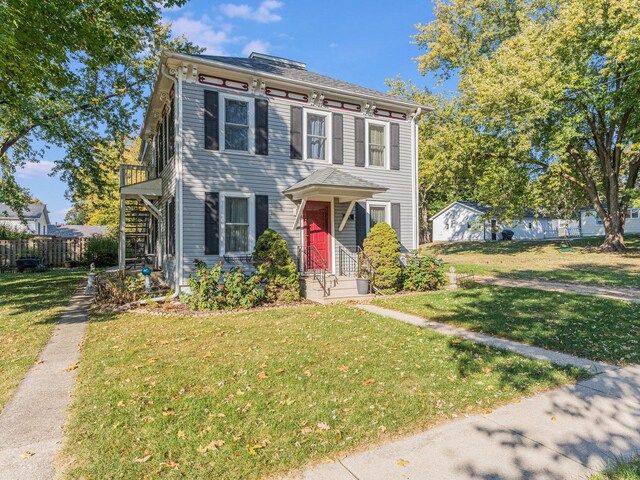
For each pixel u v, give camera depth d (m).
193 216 10.21
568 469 2.69
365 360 5.01
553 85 16.39
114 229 28.47
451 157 20.41
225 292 9.12
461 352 5.32
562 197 25.25
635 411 3.57
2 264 21.41
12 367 4.99
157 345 5.85
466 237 39.34
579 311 7.84
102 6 8.42
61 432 3.29
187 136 10.20
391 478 2.60
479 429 3.26
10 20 6.79
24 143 17.78
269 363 4.93
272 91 11.42
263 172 11.20
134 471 2.69
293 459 2.81
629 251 19.53
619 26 15.82
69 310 8.94
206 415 3.50
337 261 12.29
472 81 19.39
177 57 9.72
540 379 4.31
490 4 23.50
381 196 13.22
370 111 13.02
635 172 20.03
